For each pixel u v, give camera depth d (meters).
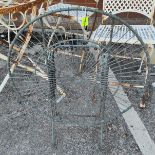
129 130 2.46
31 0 2.39
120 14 3.62
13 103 2.77
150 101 2.77
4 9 2.16
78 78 2.36
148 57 2.24
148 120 2.57
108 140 2.37
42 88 2.92
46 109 2.69
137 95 2.84
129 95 2.84
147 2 2.89
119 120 2.55
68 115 2.43
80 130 2.46
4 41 2.84
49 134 2.43
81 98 2.79
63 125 2.44
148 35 2.64
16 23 3.45
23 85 2.96
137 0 2.89
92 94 2.83
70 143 2.35
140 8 2.94
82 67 2.49
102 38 2.56
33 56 3.19
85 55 2.58
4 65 3.29
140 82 2.95
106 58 1.95
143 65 3.12
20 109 2.70
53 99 2.21
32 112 2.66
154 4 2.88
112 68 2.86
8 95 2.86
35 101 2.79
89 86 2.90
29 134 2.44
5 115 2.64
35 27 3.48
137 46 3.24
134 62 3.09
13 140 2.39
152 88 2.90
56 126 2.46
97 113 2.61
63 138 2.39
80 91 2.86
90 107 2.69
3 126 2.52
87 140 2.38
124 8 2.96
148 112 2.65
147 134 2.43
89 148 2.31
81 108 2.68
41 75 2.73
